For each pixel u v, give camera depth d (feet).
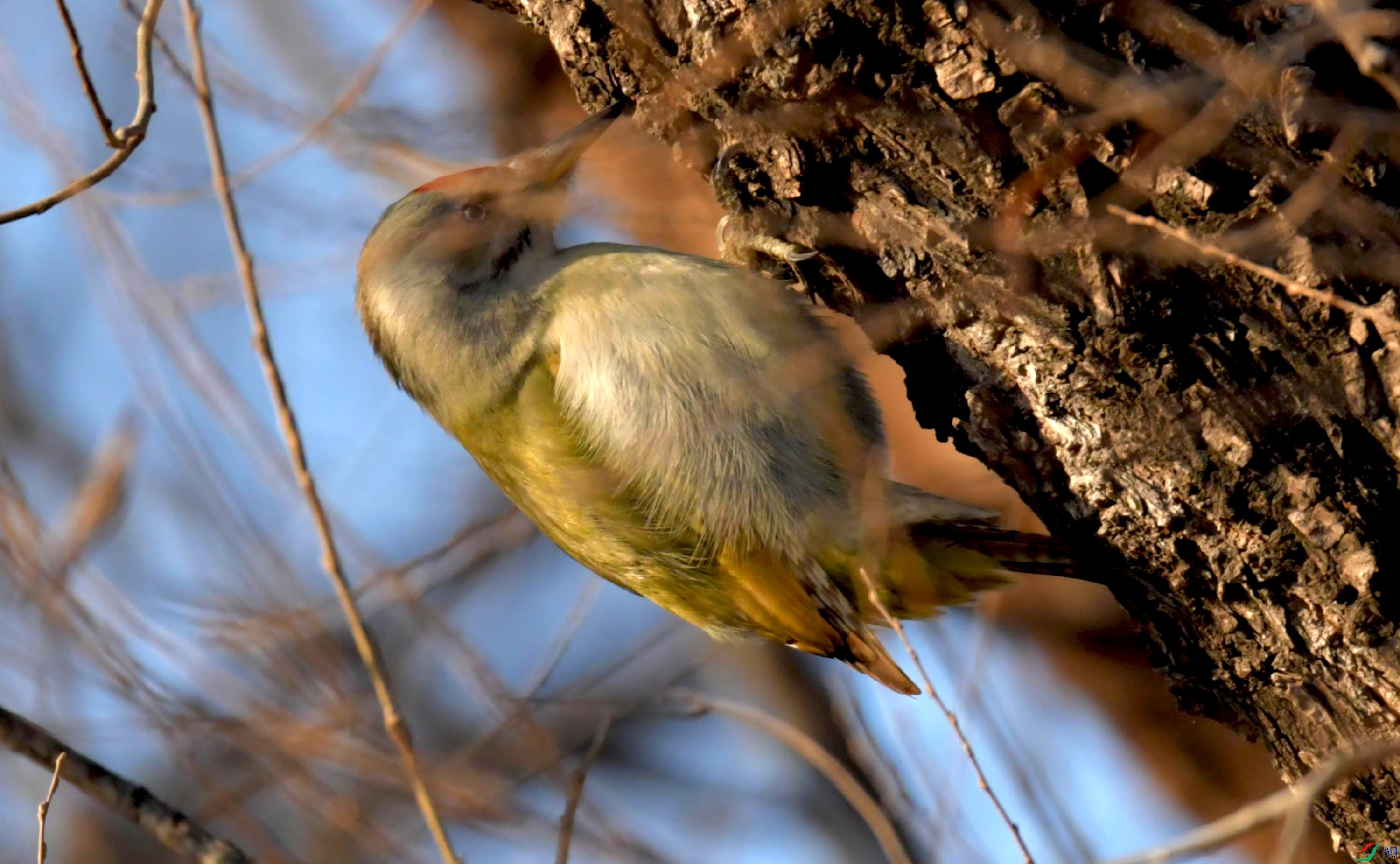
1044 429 26.12
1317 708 25.00
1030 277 25.16
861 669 32.53
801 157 26.78
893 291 27.63
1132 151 23.45
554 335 31.71
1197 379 24.26
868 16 24.59
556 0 28.27
